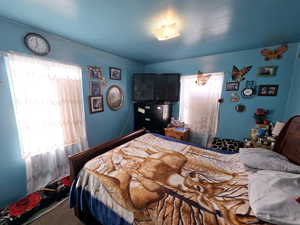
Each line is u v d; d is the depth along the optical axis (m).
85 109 2.24
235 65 2.34
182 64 2.93
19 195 1.53
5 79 1.35
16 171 1.49
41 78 1.61
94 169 1.17
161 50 2.33
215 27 1.49
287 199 0.69
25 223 1.29
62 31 1.61
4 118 1.37
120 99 2.97
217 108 2.60
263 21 1.35
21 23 1.40
